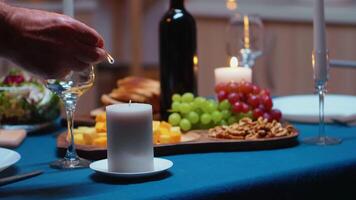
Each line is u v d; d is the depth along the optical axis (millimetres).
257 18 1899
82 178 1117
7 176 1159
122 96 1642
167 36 1575
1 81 1654
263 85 3520
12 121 1559
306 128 1561
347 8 3420
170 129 1354
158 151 1274
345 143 1374
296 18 3465
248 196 1077
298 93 3508
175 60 1572
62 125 1664
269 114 1484
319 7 1388
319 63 1402
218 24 3869
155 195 997
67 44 1094
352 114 1572
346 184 1226
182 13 1586
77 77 1182
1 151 1253
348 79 3293
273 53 3541
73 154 1233
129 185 1061
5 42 1108
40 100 1575
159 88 1681
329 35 3336
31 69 1134
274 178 1110
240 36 1884
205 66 3973
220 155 1275
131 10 4605
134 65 4598
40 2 4230
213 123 1491
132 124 1088
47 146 1426
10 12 1103
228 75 1612
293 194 1141
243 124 1395
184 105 1476
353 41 3230
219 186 1048
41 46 1096
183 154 1296
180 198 1005
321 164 1187
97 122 1421
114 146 1096
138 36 4590
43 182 1098
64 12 1356
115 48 4840
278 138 1325
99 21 4789
